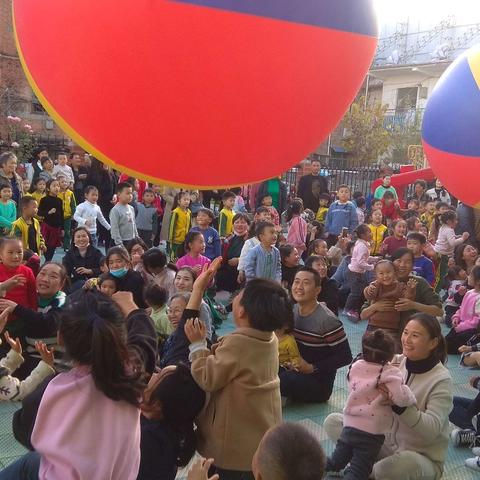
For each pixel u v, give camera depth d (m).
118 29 1.73
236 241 7.30
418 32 27.17
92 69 1.78
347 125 23.61
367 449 2.87
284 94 1.87
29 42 1.90
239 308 2.46
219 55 1.77
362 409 2.88
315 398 4.30
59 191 8.66
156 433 2.38
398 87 26.72
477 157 4.43
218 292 7.27
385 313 4.71
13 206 6.97
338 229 9.07
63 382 1.79
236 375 2.39
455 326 5.81
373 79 27.80
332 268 7.98
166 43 1.74
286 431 1.62
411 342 3.07
